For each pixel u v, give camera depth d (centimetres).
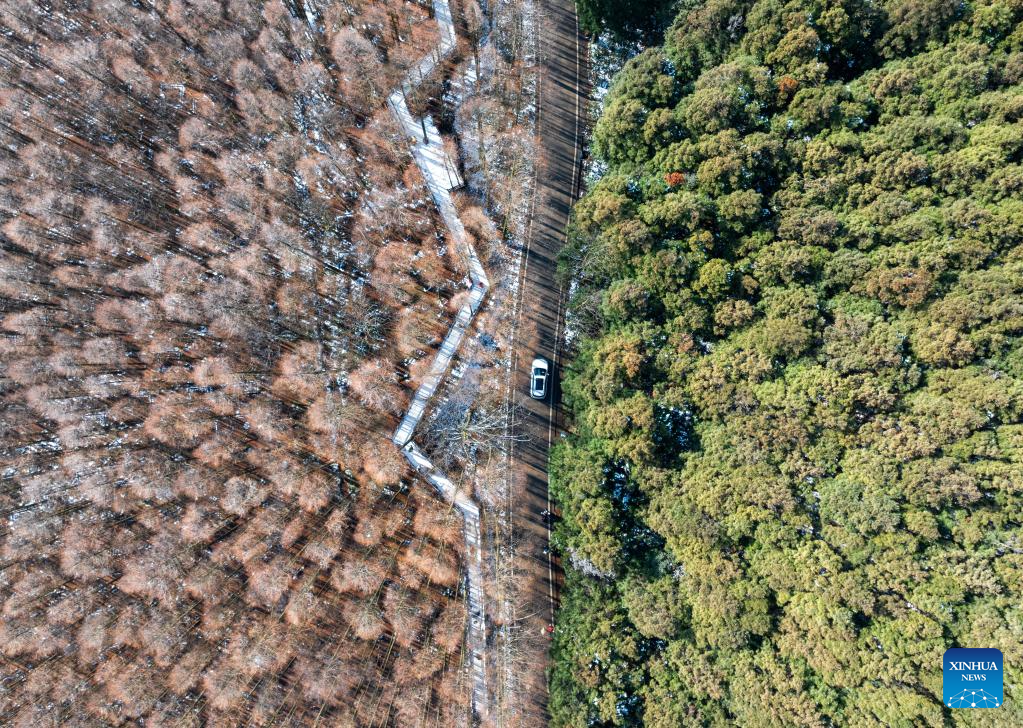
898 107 3931
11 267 4228
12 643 3894
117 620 4003
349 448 4344
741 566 3638
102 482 4122
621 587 3891
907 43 4053
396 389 4456
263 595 4134
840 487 3531
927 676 3167
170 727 3919
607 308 4197
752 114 4069
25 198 4300
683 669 3634
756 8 4134
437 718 4000
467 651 4131
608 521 3828
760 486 3581
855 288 3741
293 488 4269
